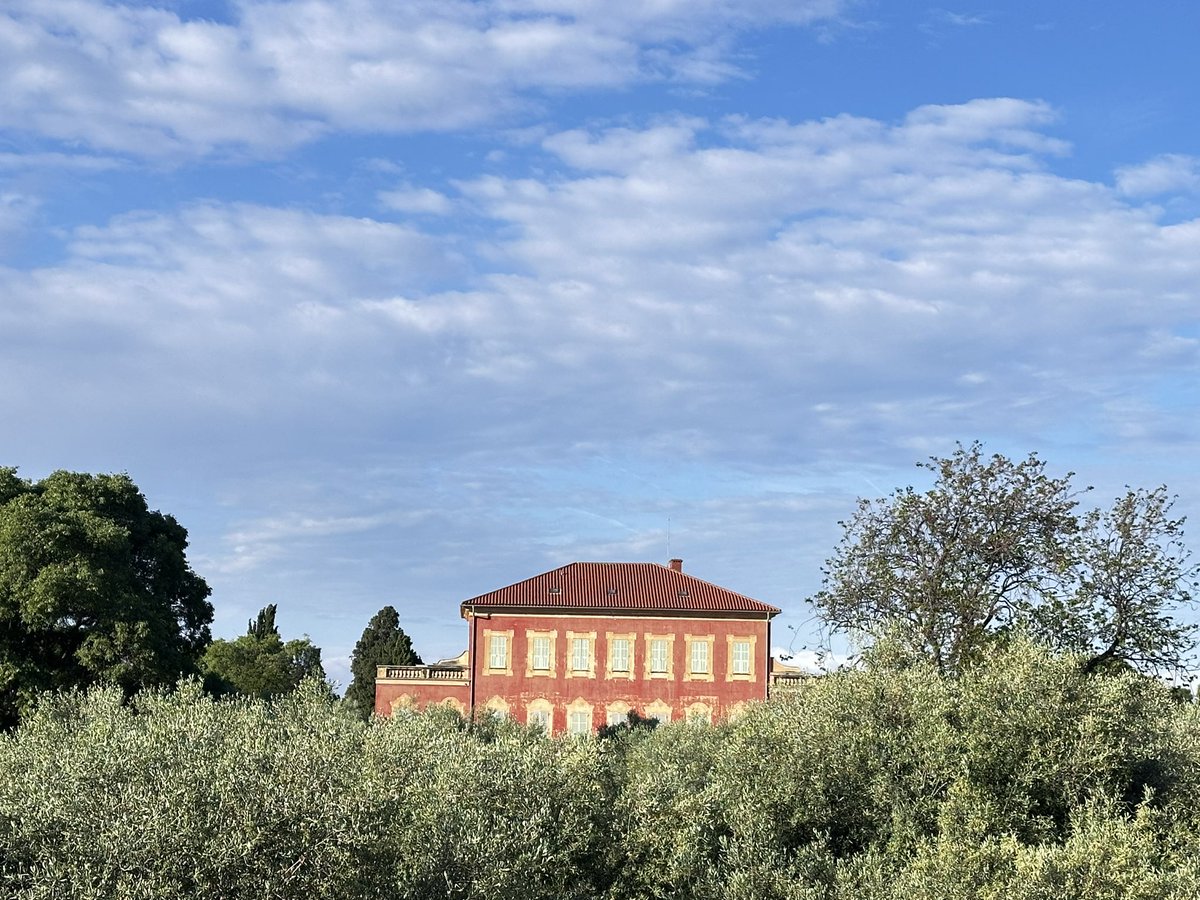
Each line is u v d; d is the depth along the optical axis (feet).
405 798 53.36
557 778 62.23
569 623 230.27
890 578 111.24
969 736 68.13
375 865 45.34
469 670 228.43
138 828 41.14
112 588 155.43
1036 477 111.86
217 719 62.59
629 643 230.07
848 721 72.33
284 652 301.84
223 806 42.80
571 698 228.02
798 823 68.28
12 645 151.33
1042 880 54.29
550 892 53.78
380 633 305.53
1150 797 65.46
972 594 108.06
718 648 230.27
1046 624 105.91
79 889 38.81
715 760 81.92
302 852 42.73
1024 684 70.49
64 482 170.30
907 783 67.92
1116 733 69.00
